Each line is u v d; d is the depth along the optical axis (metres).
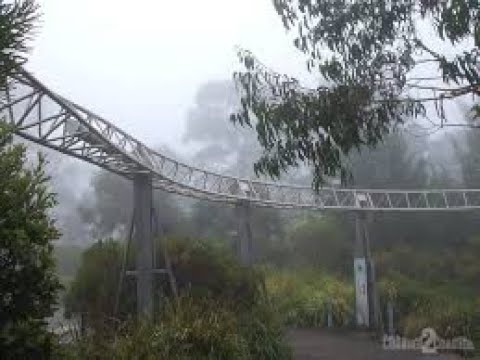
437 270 29.75
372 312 23.88
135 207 17.30
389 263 30.22
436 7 8.24
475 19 7.83
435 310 21.84
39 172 6.15
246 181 23.02
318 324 23.91
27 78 11.50
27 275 5.90
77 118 13.73
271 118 8.70
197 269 16.97
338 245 32.22
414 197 33.38
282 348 13.67
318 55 8.82
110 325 13.00
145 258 16.58
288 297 24.83
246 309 15.03
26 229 5.87
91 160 16.22
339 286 25.97
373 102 8.71
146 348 9.65
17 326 5.74
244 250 22.77
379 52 8.70
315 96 8.71
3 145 6.02
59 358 6.33
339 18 8.74
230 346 10.69
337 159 8.71
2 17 4.77
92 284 16.25
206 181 21.16
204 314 11.55
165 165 19.34
